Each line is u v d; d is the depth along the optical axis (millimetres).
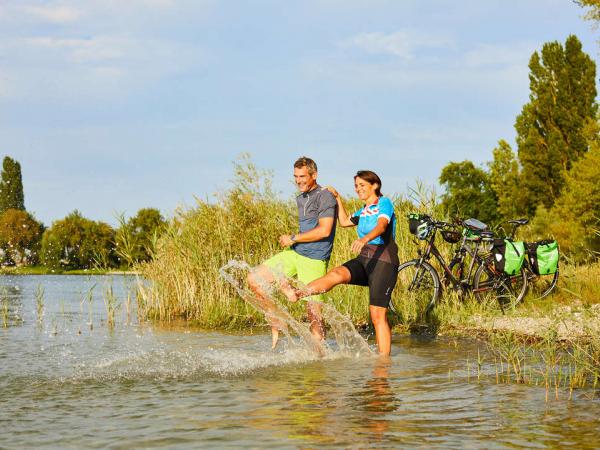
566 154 40625
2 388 5758
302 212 8203
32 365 7055
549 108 41406
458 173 56625
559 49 41406
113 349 8383
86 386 5832
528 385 5738
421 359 7328
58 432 4270
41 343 9117
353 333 9078
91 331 10758
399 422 4441
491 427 4305
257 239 13023
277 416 4621
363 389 5586
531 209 41906
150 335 10070
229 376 6270
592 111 40719
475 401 5090
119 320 12750
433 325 10234
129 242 13586
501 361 6949
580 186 24375
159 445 3941
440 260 11188
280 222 13242
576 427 4305
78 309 15531
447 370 6570
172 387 5738
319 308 7891
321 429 4266
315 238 7945
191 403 5074
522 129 42500
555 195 40906
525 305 10836
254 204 13367
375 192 7965
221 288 12711
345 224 8297
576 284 11211
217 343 8984
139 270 13625
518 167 43188
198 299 13078
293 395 5344
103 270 13500
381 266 7672
